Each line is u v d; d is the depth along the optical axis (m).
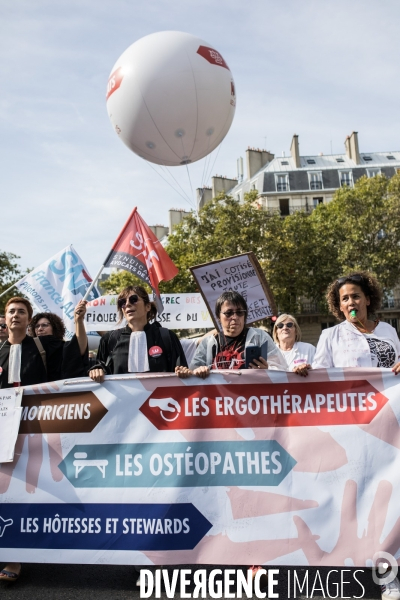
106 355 4.79
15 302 4.77
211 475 4.02
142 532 3.99
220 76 8.05
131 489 4.07
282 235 36.12
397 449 3.89
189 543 3.93
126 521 4.02
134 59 7.93
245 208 35.19
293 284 37.75
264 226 35.81
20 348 4.77
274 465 3.98
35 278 8.69
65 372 4.76
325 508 3.86
